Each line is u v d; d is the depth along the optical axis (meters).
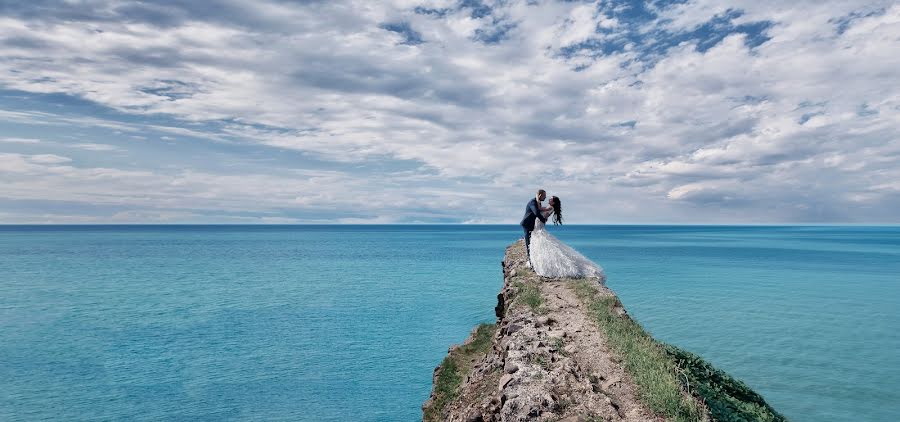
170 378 35.81
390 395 33.03
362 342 44.78
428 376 36.47
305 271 100.06
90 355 41.22
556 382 9.38
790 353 34.12
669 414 8.53
